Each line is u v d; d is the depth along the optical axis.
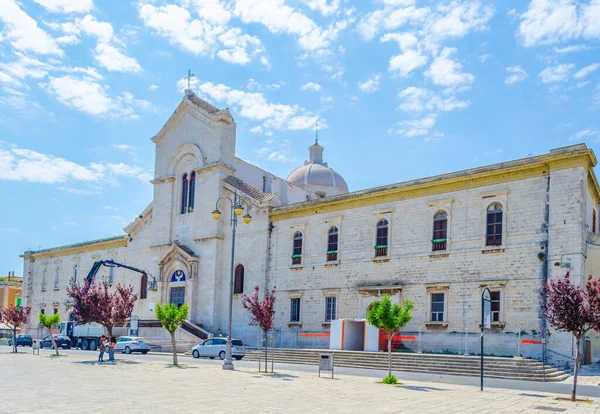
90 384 22.09
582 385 24.95
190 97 56.06
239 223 49.56
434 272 36.78
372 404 17.42
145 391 19.92
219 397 18.52
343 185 65.31
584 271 31.91
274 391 20.55
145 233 58.62
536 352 31.50
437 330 35.88
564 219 31.64
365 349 37.31
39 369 29.17
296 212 45.78
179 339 48.50
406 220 38.97
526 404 18.25
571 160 31.81
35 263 75.75
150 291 55.16
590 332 34.47
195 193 53.00
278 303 45.47
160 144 57.97
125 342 46.53
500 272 33.81
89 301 37.50
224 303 49.16
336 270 42.25
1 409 15.20
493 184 35.09
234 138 53.09
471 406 17.39
